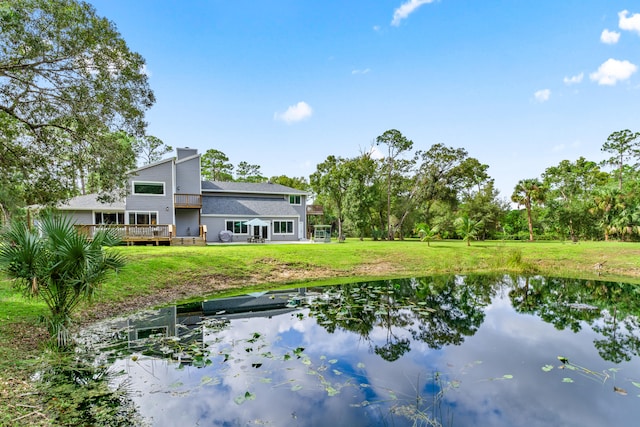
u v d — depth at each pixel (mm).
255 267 13195
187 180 24281
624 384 3738
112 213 21734
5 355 4496
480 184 39375
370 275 13547
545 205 33719
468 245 20938
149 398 3408
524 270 14664
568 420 2951
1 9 7027
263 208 26625
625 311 7668
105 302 7879
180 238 19891
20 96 8836
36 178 10727
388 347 5051
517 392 3512
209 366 4281
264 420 2951
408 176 35781
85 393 3525
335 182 31281
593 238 30562
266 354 4703
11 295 7176
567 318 6965
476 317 6992
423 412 3098
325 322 6535
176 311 7578
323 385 3701
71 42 8484
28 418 2998
